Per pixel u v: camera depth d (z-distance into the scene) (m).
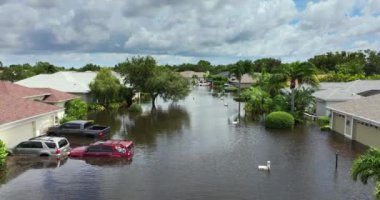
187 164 23.27
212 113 51.56
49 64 107.44
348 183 19.34
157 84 56.75
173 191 18.08
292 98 43.09
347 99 41.50
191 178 20.25
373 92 42.38
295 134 34.50
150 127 38.59
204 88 117.69
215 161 24.08
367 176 13.91
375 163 13.75
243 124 41.12
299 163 23.59
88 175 20.72
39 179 19.94
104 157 24.56
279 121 37.72
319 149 27.80
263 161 24.11
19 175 20.69
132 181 19.64
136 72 59.25
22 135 28.77
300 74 42.03
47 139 25.23
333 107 35.62
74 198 17.11
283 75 42.81
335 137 32.94
